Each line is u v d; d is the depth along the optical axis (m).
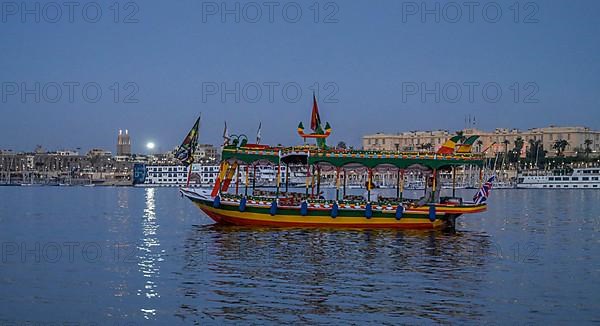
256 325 25.72
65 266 38.38
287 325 25.66
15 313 27.62
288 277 34.53
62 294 30.84
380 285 32.59
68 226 67.19
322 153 56.62
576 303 29.27
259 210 56.56
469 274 35.88
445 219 56.41
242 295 30.39
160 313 27.45
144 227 65.06
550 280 34.38
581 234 59.81
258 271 36.28
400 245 47.12
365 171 61.75
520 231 62.59
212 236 52.53
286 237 50.88
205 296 30.20
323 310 27.75
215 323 26.00
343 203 55.78
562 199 151.62
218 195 57.22
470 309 28.08
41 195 174.62
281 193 59.84
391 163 56.56
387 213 55.72
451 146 57.47
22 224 69.94
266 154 57.00
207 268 37.31
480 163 56.78
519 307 28.47
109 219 77.88
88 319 26.73
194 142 60.81
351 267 37.62
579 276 35.59
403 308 28.08
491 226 68.75
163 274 35.53
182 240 50.97
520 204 125.06
